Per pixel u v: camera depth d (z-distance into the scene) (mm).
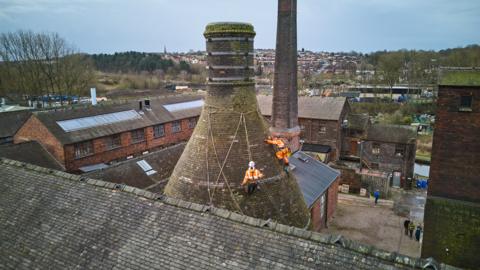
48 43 63688
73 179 11633
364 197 32094
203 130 12125
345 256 6980
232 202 11297
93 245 9117
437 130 18562
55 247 9445
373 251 6867
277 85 27109
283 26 26188
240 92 12016
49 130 29297
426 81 80375
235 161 11578
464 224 18297
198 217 8875
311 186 23188
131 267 8281
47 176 12211
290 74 26656
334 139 45375
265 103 51719
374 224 26438
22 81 64500
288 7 25797
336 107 46406
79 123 32469
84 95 76750
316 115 46094
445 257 18828
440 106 18297
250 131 11914
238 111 11922
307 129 46844
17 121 38812
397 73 76438
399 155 38875
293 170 24156
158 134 40969
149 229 9031
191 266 7840
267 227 8070
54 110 32406
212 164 11641
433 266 6207
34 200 11305
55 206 10781
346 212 28625
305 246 7422
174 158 25922
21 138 31219
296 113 27875
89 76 70625
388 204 30312
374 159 40375
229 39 11656
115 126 35188
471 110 17516
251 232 8086
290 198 12242
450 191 18656
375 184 33156
